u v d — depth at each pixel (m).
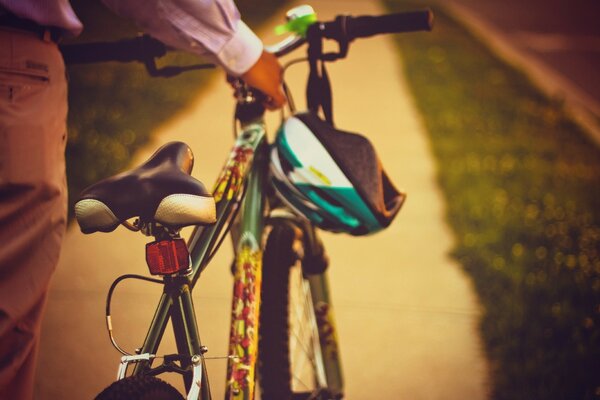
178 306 2.37
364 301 5.20
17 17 2.42
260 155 2.96
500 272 5.67
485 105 12.57
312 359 3.45
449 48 18.28
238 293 2.77
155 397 2.16
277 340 2.99
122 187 2.21
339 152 2.80
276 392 2.99
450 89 13.44
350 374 4.24
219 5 2.62
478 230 6.60
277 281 3.00
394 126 10.30
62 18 2.50
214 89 11.56
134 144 8.33
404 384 4.17
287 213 3.18
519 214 7.14
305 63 13.55
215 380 4.11
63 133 2.62
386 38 18.17
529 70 17.30
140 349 2.32
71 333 4.45
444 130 10.40
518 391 4.11
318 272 3.33
